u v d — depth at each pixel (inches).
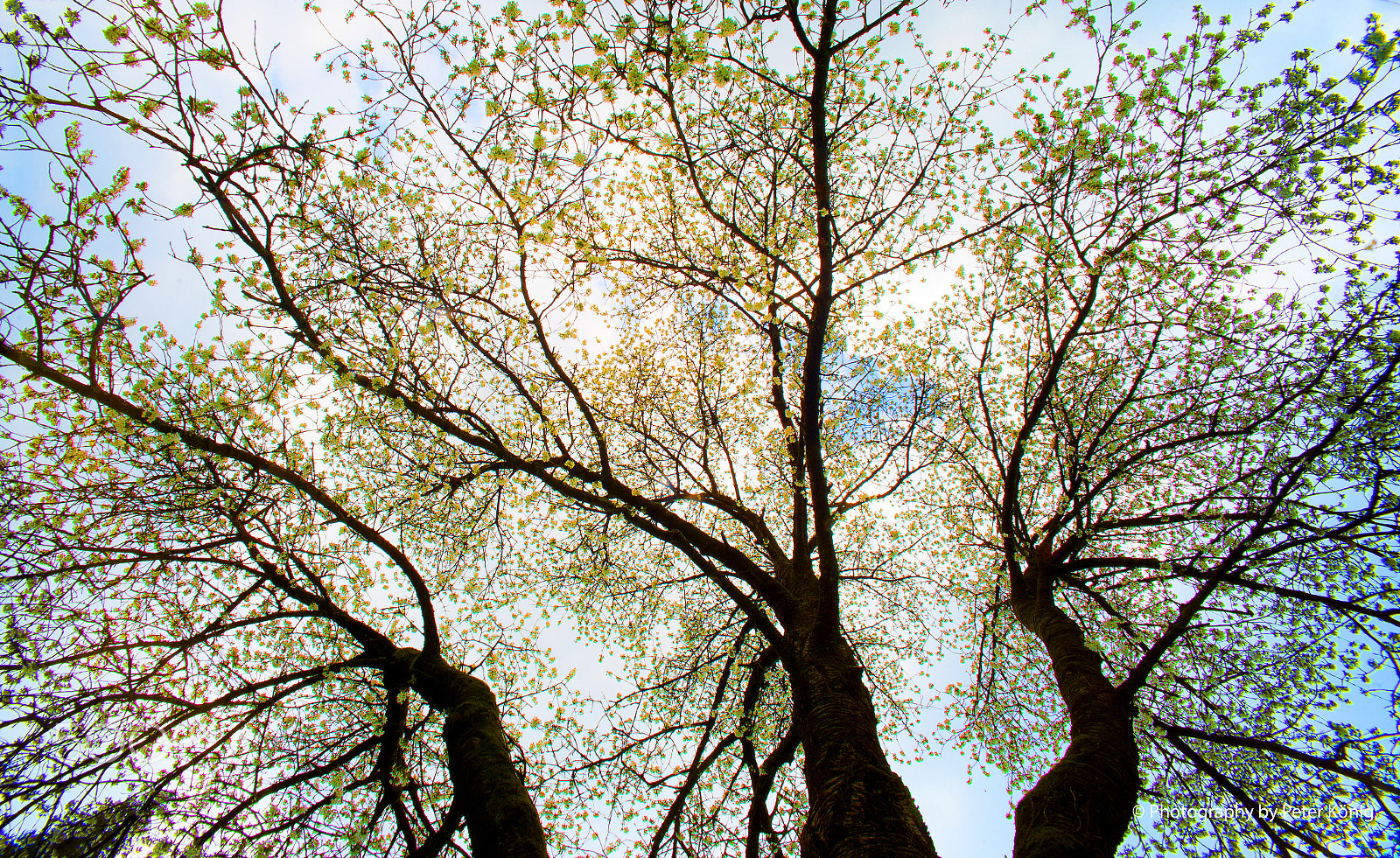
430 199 266.2
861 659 430.0
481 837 187.9
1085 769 195.3
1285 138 214.1
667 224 315.9
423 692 257.1
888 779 193.8
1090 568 331.0
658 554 438.3
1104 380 349.4
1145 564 305.7
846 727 212.7
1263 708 298.5
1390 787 193.5
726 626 390.6
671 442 397.7
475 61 201.6
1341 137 202.8
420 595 273.3
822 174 248.7
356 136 208.2
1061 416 363.9
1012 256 315.3
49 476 239.9
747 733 326.3
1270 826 230.1
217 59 187.3
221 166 202.2
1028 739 379.9
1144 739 295.6
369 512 306.0
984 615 389.7
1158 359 313.7
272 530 266.1
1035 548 346.3
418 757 299.6
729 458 387.9
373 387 253.3
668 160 263.0
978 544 418.3
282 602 294.4
